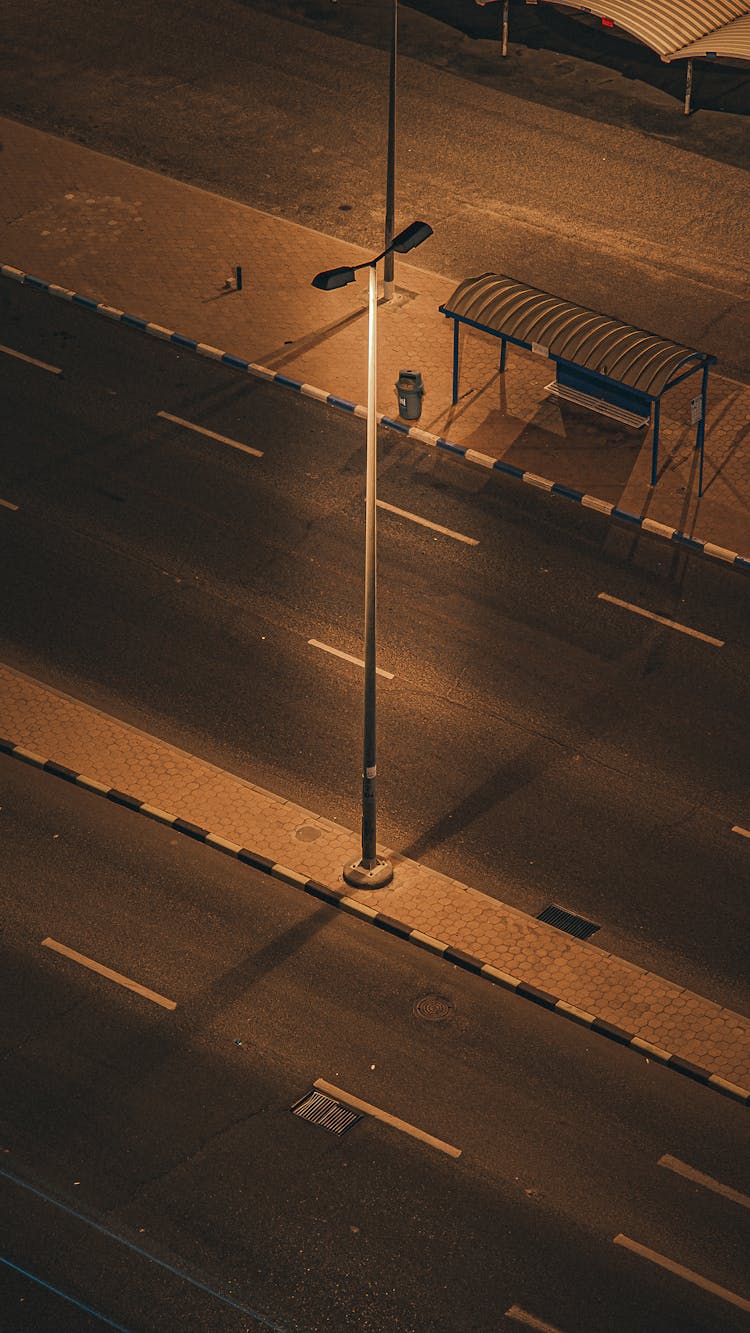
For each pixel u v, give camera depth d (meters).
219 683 36.19
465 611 37.81
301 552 39.16
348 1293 26.00
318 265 47.69
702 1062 29.44
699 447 41.53
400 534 39.66
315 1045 29.66
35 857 32.75
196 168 51.41
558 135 52.59
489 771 34.44
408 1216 27.06
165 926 31.56
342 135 52.66
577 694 35.97
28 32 57.06
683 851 32.94
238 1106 28.62
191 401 43.38
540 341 41.03
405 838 33.19
